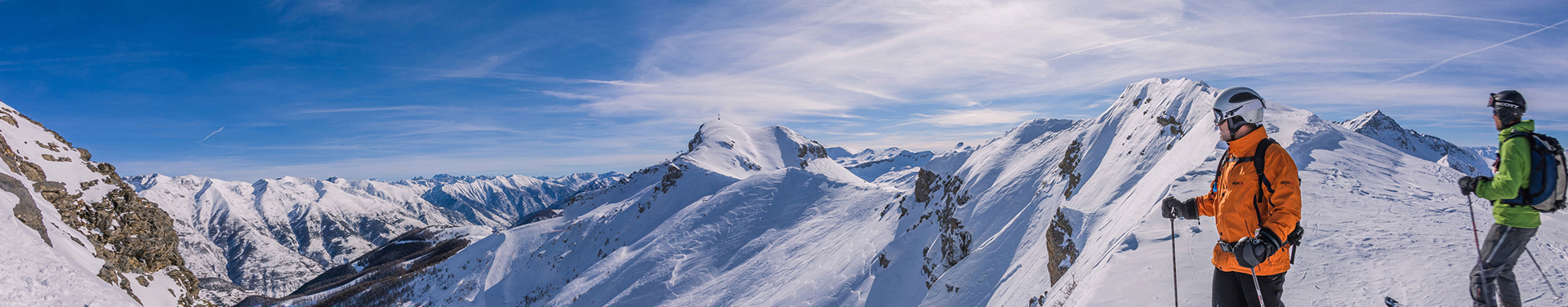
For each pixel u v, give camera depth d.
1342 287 6.64
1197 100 33.72
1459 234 7.99
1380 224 8.82
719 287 73.88
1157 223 10.28
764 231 91.81
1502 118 4.18
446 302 118.88
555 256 122.62
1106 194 30.44
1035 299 17.59
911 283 48.19
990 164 56.00
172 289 22.45
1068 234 20.53
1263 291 3.80
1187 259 7.98
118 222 23.83
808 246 78.00
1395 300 6.07
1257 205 3.62
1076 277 12.65
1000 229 42.81
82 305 14.29
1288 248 3.77
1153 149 33.00
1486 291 4.41
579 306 86.81
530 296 109.00
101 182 25.70
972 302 27.66
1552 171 3.87
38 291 13.77
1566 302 5.36
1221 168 4.09
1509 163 3.98
